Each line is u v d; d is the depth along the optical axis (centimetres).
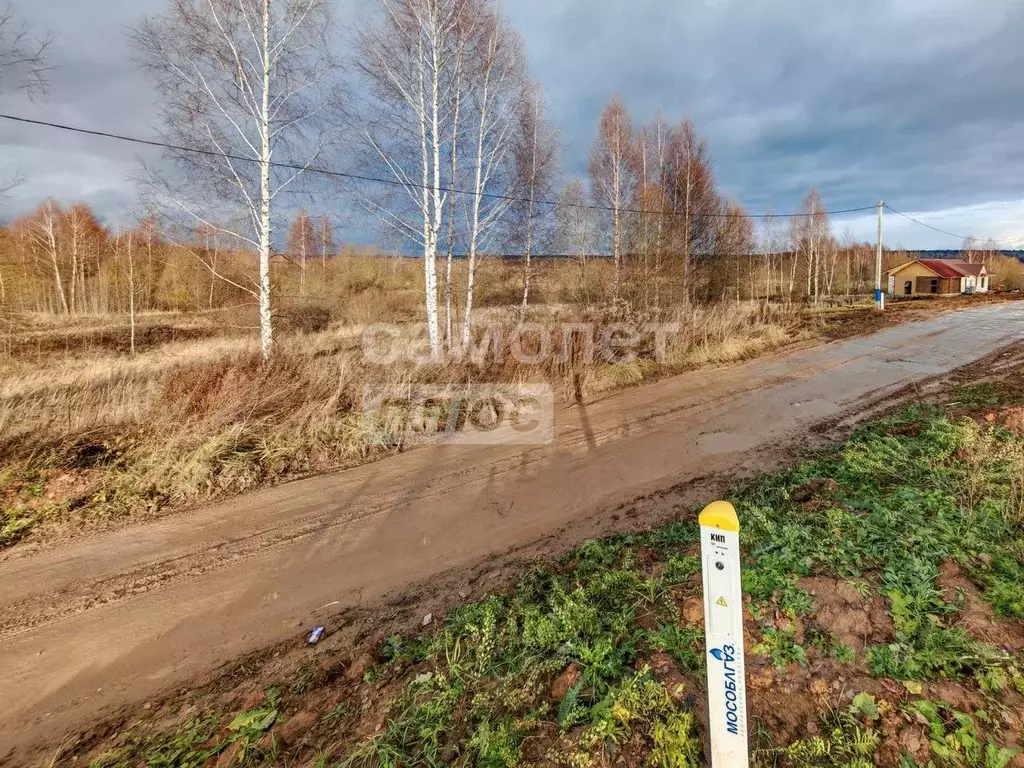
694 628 298
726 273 2198
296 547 467
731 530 170
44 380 920
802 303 3136
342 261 3291
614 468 624
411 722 256
